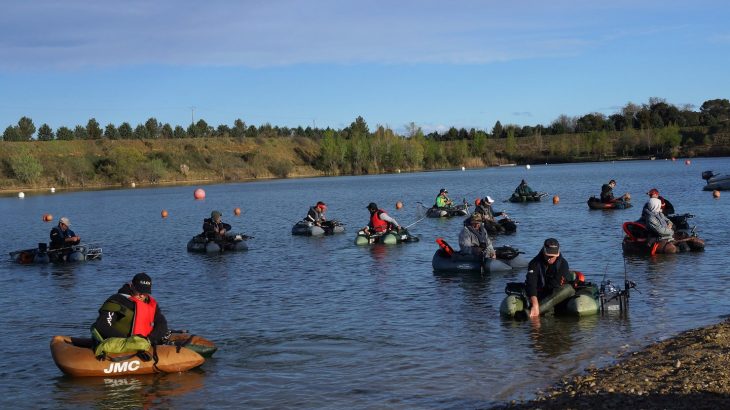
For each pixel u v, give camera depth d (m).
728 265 18.91
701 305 14.58
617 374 10.34
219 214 26.89
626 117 155.88
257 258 24.03
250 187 82.88
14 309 16.75
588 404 9.15
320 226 31.34
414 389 10.34
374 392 10.27
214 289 18.41
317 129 144.88
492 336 12.91
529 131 158.50
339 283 18.70
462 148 135.62
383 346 12.53
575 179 72.81
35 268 23.41
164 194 72.62
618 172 85.00
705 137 133.12
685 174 73.62
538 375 10.70
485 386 10.34
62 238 25.03
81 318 15.70
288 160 124.50
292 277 19.91
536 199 45.41
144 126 123.62
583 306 13.97
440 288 17.48
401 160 125.50
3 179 92.81
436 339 12.85
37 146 105.75
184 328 14.12
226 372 11.37
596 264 20.09
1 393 10.69
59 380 11.22
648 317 13.77
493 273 19.20
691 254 21.05
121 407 10.04
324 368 11.42
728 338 11.65
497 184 70.69
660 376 10.00
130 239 31.84
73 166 98.50
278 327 14.05
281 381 10.88
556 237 26.83
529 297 14.22
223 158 115.00
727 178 48.81
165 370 11.34
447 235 29.47
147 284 11.66
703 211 34.34
